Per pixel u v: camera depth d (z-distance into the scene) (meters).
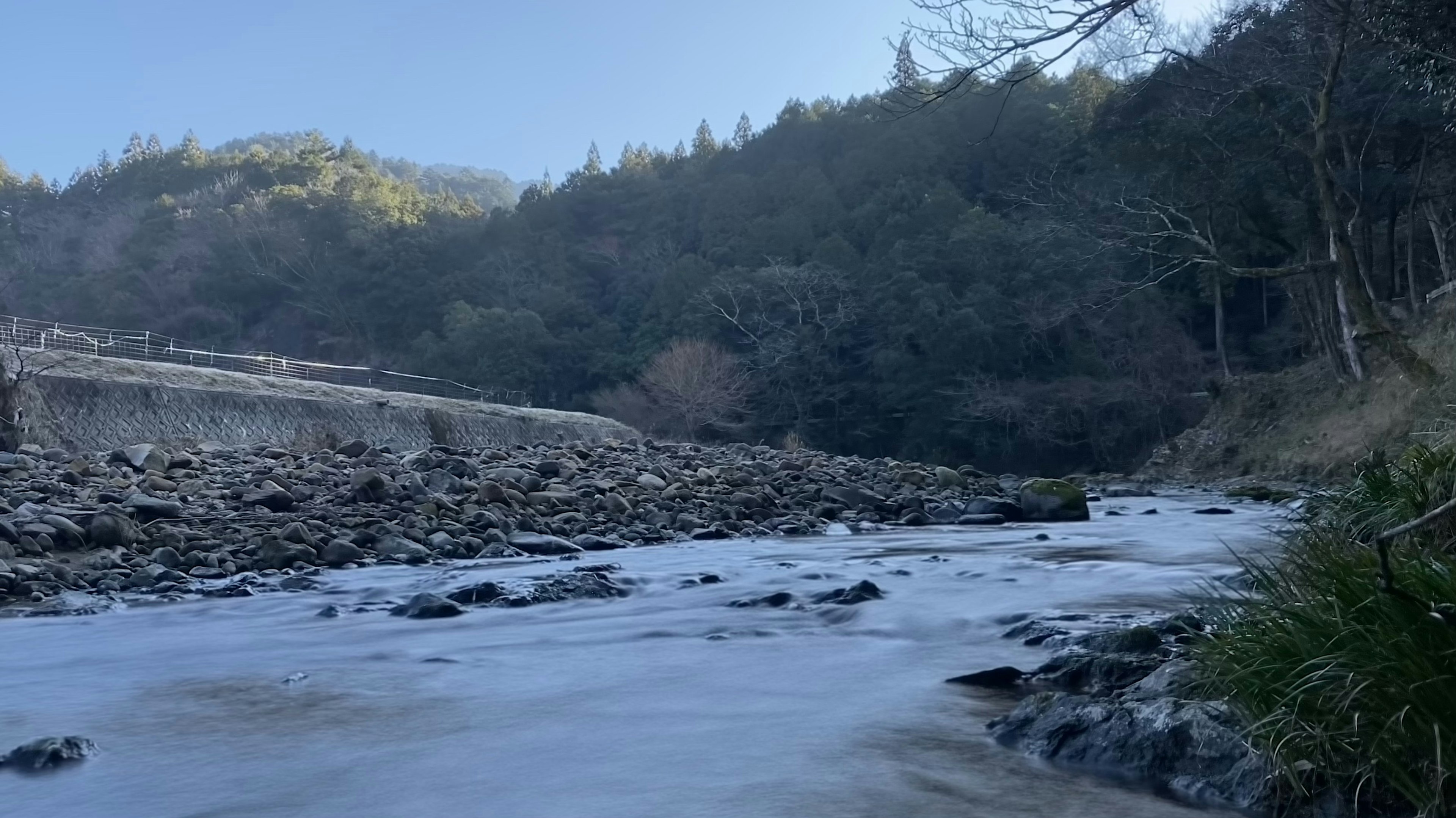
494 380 63.72
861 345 58.56
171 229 87.38
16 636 6.80
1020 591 7.82
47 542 9.95
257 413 26.92
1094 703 3.81
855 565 9.88
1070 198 27.03
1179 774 3.36
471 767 3.68
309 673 5.38
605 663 5.51
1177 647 4.73
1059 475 49.53
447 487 14.36
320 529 11.48
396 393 34.28
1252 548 9.46
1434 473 5.94
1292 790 3.07
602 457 19.67
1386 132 25.27
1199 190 28.41
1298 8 14.82
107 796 3.42
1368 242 28.14
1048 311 47.34
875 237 64.38
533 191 100.75
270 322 81.81
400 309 77.94
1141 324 47.03
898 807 3.18
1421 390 22.41
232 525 11.44
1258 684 3.36
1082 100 42.97
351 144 114.81
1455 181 27.77
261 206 84.12
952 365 51.53
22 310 79.50
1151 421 47.19
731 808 3.19
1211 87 19.28
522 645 6.06
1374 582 3.35
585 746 3.92
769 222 68.12
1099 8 8.58
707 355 55.59
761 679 5.05
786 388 57.56
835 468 22.30
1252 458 29.62
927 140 68.12
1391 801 2.95
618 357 64.88
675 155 106.69
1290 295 33.34
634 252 80.38
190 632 6.83
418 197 101.81
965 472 24.59
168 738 4.13
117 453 15.07
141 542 10.55
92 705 4.75
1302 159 26.34
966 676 4.87
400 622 7.01
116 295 77.50
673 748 3.86
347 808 3.27
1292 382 31.34
